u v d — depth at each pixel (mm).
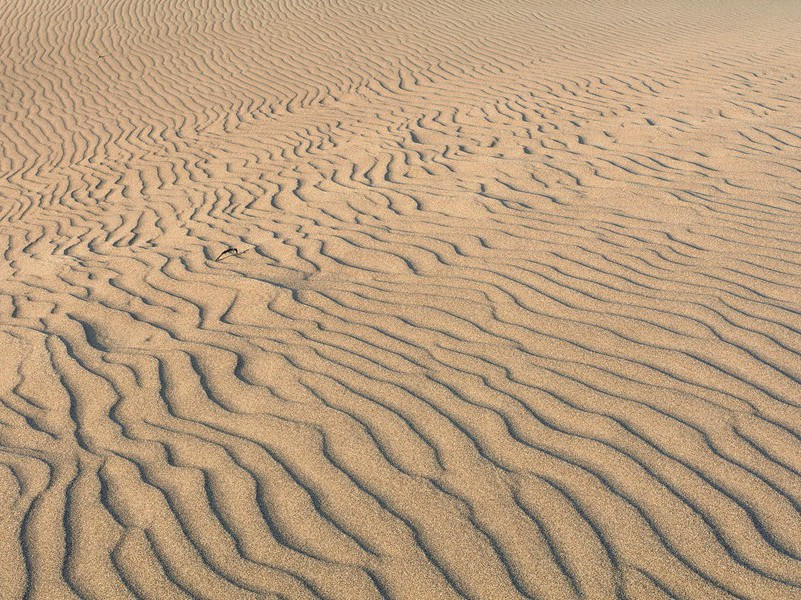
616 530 2475
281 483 2838
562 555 2398
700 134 7164
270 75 12625
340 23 15492
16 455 3166
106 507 2783
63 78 13305
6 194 8953
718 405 3066
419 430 3086
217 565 2471
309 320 4199
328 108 10625
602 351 3561
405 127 9047
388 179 7016
